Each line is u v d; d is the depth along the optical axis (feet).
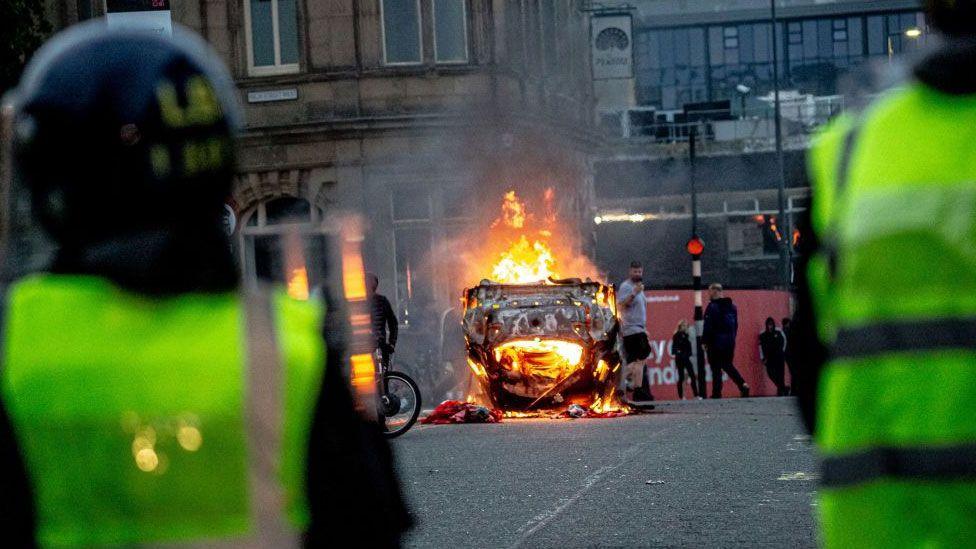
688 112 404.57
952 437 17.19
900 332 17.57
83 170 16.58
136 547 15.92
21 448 15.99
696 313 213.25
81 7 221.66
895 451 17.43
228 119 17.31
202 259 16.63
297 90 223.30
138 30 17.30
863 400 17.67
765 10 526.57
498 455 93.91
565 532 61.41
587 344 124.67
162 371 15.98
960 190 17.56
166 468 15.88
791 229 383.65
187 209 16.81
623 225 383.45
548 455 92.63
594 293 126.62
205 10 223.71
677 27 531.09
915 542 17.29
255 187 222.69
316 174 222.69
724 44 531.09
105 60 16.80
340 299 34.96
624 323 168.76
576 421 123.03
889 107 18.49
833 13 524.52
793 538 57.98
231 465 15.97
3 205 16.76
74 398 15.93
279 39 225.15
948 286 17.51
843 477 17.71
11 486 15.98
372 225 222.07
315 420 16.92
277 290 17.24
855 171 18.44
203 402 15.93
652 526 62.13
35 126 16.66
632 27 290.35
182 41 17.43
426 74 225.35
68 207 16.63
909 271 17.62
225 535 15.94
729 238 388.37
